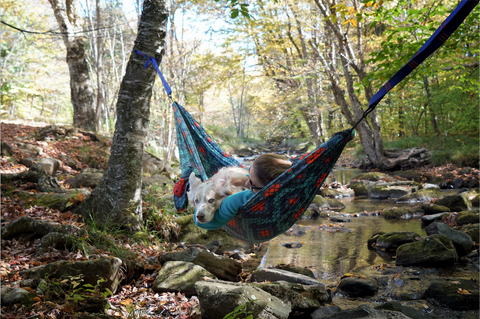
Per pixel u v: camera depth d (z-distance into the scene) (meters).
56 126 13.45
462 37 6.87
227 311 3.89
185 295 4.76
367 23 16.58
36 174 8.31
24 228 5.72
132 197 6.65
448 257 5.89
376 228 8.73
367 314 3.74
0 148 10.22
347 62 15.97
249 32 16.92
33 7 24.52
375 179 15.03
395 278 5.55
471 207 9.96
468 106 16.16
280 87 21.31
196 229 7.45
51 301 3.99
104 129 20.77
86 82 15.30
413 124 21.27
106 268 4.46
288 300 4.54
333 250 7.20
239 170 2.64
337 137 2.45
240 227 2.70
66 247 5.43
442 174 14.73
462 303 4.57
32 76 24.69
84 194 7.82
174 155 18.52
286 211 2.62
